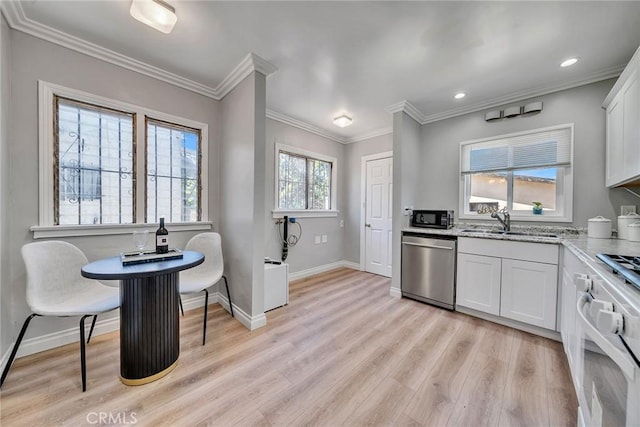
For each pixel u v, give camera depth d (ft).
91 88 6.43
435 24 5.56
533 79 7.75
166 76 7.61
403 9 5.15
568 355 5.19
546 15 5.22
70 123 6.28
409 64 7.14
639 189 6.85
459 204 10.12
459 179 10.11
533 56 6.64
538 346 6.26
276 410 4.25
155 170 7.70
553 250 6.49
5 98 5.19
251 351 6.01
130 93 7.06
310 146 12.76
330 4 5.04
